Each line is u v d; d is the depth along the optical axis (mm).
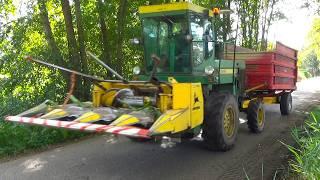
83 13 11867
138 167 6562
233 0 19891
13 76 10250
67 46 11328
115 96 6887
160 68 8117
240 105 9375
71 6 11828
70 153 7410
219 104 7359
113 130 5352
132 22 12234
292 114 12781
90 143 8250
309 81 40094
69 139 8477
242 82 9672
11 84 10234
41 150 7602
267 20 24422
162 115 5773
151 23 8117
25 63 10258
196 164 6734
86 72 10875
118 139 8609
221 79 8383
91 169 6410
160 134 5465
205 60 8250
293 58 12750
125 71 12492
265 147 7941
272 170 6297
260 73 10594
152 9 7996
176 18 7812
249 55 10719
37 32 11195
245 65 10398
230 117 7789
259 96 10703
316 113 8812
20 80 10219
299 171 5305
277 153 7414
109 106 6938
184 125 6262
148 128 5680
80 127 5574
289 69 12422
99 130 5441
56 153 7398
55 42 11023
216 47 8633
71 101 7324
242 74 9680
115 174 6172
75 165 6625
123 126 5555
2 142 7348
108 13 11664
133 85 6898
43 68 10477
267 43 24719
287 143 8250
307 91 23172
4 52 10523
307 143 6020
